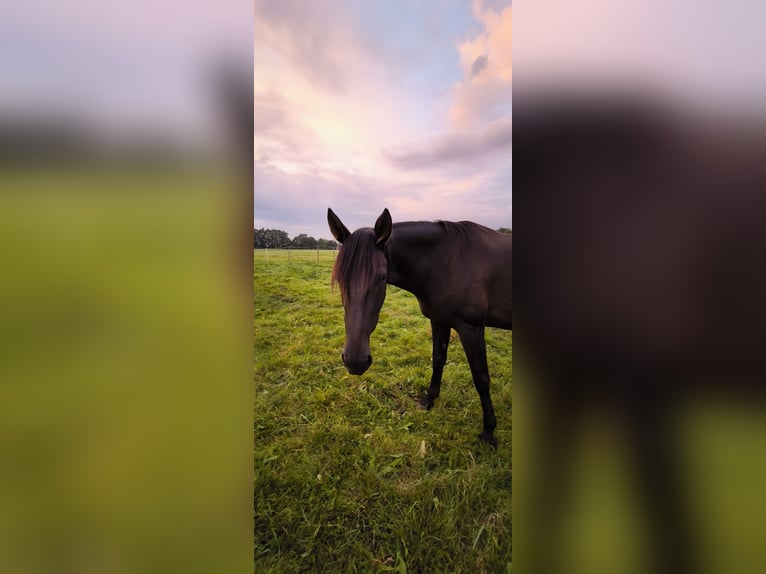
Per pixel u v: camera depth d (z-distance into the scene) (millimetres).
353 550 1301
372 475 1585
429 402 2186
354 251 1552
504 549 1291
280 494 1495
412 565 1267
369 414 2086
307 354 2893
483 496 1497
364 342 1504
